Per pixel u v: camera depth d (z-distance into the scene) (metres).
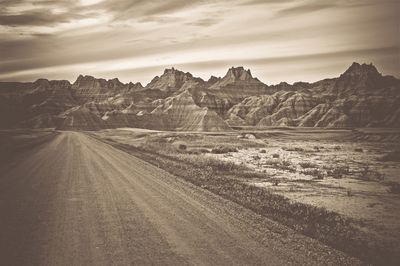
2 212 11.63
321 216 13.54
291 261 7.52
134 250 8.06
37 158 29.80
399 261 8.49
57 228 9.81
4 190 15.48
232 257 7.65
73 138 71.94
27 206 12.50
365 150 66.56
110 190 15.71
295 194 19.73
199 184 18.42
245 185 20.36
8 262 7.34
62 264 7.24
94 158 30.62
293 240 9.05
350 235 10.98
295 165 37.22
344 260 7.82
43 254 7.79
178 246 8.34
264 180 24.70
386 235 11.67
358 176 28.22
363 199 18.56
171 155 38.62
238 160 41.84
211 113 186.75
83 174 20.75
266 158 45.97
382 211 15.66
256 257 7.68
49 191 15.34
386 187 22.95
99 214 11.40
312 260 7.65
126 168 24.03
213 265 7.19
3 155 31.80
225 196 15.27
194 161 32.75
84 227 9.91
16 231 9.53
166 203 13.15
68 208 12.22
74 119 197.00
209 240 8.80
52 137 76.38
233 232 9.54
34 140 61.22
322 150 67.00
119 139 82.50
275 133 150.12
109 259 7.50
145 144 58.94
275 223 10.75
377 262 8.20
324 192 20.61
